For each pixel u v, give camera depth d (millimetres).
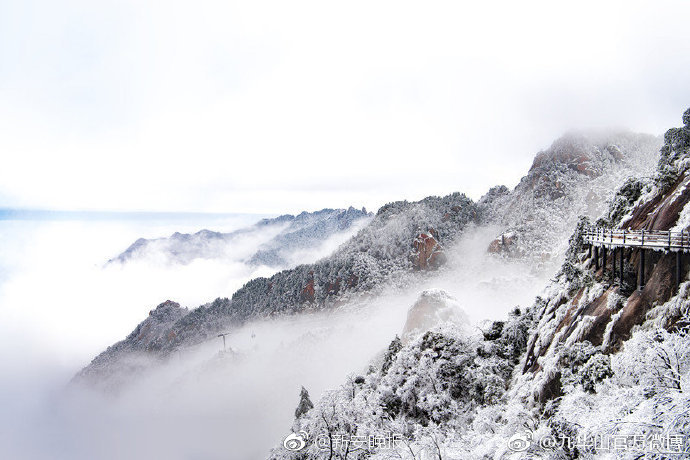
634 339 17766
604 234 32625
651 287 24578
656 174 33219
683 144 34094
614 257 28844
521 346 42188
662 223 27766
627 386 18484
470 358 45938
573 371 25703
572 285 34094
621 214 37094
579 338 27875
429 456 27250
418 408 44375
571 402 20109
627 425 14172
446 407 41969
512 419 23578
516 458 19250
